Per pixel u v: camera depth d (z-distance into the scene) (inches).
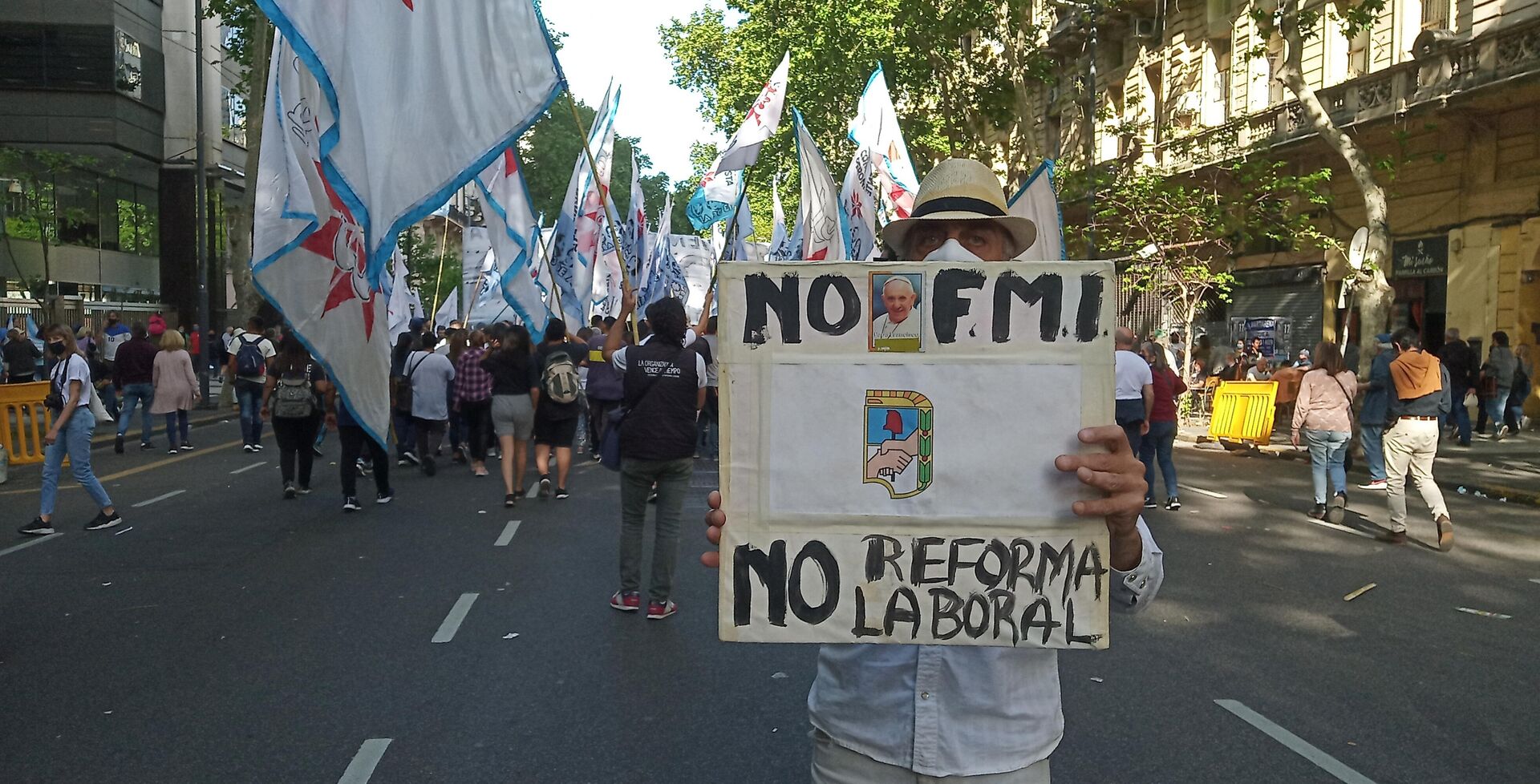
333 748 175.2
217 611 262.4
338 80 291.1
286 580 296.4
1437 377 361.7
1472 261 759.1
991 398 82.7
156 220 1611.7
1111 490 80.3
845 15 1096.2
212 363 1368.1
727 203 661.3
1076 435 82.2
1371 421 502.9
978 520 82.9
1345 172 868.0
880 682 85.8
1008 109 1072.8
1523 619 263.9
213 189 1530.5
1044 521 82.7
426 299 1523.1
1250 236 864.9
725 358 83.9
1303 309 931.3
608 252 685.9
